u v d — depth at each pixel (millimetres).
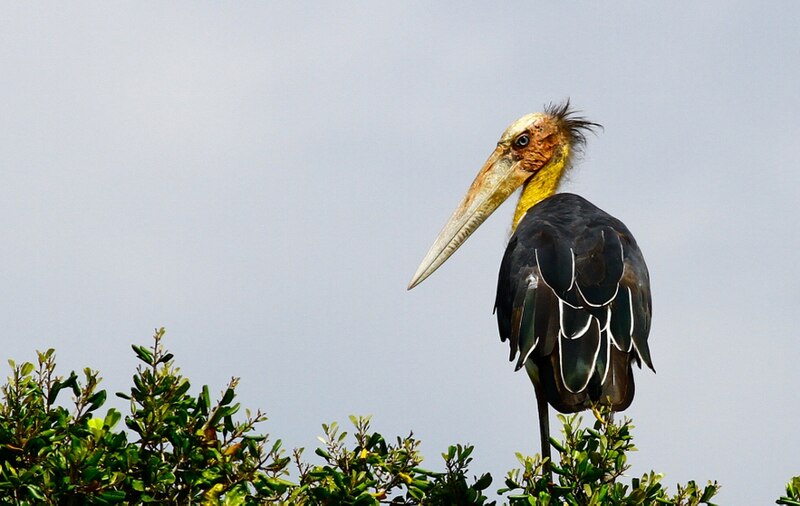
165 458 10672
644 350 14094
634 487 11055
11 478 9945
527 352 13852
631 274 14539
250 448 10875
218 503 10500
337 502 10898
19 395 10609
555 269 14352
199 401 10906
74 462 9859
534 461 11500
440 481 11648
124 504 10562
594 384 13453
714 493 11242
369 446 11688
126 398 10844
